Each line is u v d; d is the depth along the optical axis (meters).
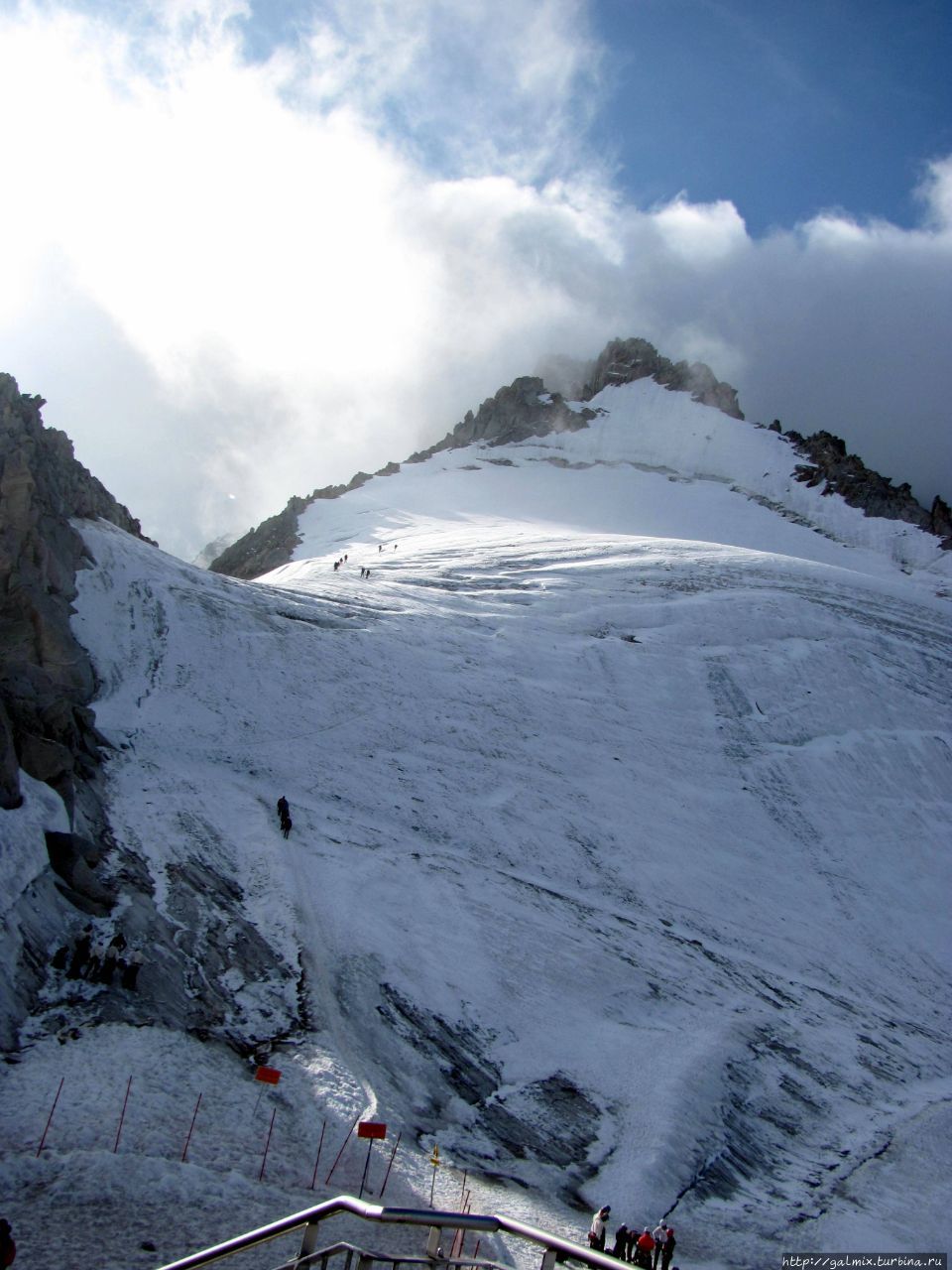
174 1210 18.81
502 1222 8.30
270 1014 30.56
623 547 113.88
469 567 101.69
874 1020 46.81
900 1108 38.91
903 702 82.75
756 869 57.91
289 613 70.00
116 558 64.88
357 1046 30.83
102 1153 20.14
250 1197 20.11
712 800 63.62
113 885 34.53
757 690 79.31
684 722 72.31
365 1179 22.59
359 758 55.06
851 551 157.88
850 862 62.06
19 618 49.22
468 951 39.84
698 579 99.94
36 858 32.19
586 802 58.44
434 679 66.88
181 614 62.50
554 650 77.44
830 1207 30.34
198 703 54.94
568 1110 32.31
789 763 70.81
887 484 186.38
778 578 104.00
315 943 35.69
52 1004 26.88
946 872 64.38
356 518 153.12
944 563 156.25
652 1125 31.83
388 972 36.12
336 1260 17.92
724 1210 28.73
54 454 67.00
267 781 50.09
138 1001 28.25
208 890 36.94
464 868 46.91
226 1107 24.17
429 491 174.75
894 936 56.34
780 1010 44.12
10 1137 20.58
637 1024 39.22
